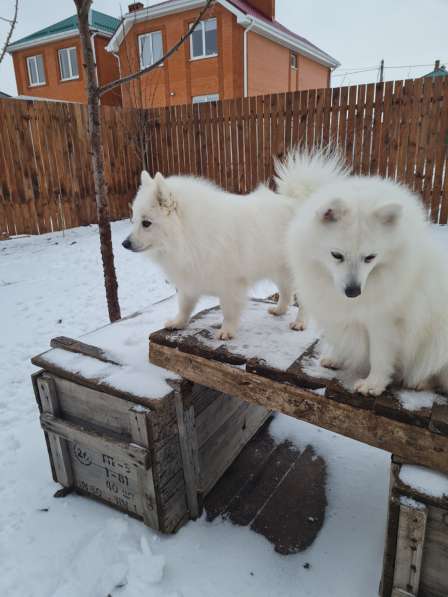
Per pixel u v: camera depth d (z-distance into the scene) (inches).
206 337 93.4
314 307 73.7
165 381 88.0
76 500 101.0
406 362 69.6
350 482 107.3
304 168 106.6
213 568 83.7
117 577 79.3
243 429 117.3
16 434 120.6
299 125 287.9
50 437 99.7
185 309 101.2
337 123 274.4
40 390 98.4
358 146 270.7
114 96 732.7
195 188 96.8
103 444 88.6
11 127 276.5
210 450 102.0
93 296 208.4
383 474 109.6
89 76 127.0
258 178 316.2
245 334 95.7
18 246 280.7
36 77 812.6
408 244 63.1
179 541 89.7
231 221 94.3
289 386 76.1
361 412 68.2
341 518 96.6
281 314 111.3
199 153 336.8
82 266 245.6
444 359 65.2
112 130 331.9
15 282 223.5
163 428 84.7
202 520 96.6
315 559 86.2
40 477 107.2
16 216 290.5
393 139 258.8
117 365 95.0
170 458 88.1
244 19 535.8
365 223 61.4
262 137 304.8
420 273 64.9
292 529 93.9
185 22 577.0
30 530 91.6
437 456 62.1
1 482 105.0
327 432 126.6
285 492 104.7
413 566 63.3
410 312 65.1
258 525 95.0
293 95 283.3
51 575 81.2
